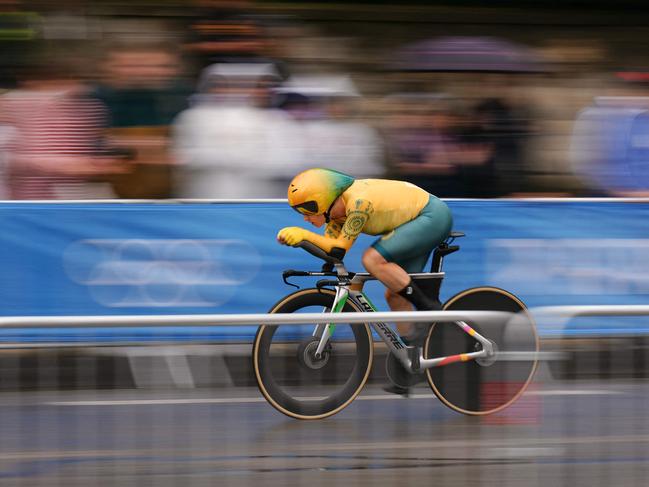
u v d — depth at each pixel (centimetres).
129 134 2409
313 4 2462
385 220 1881
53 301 2383
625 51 2591
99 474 1334
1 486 1299
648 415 1380
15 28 2359
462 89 2514
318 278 2455
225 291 2434
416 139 2498
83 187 2398
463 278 2483
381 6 2503
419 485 1373
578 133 2539
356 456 1427
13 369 1312
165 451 1365
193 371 1379
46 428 1327
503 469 1389
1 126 2377
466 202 2489
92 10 2381
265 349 1530
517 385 1387
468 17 2553
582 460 1377
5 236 2364
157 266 2412
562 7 2577
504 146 2511
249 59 2441
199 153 2422
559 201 2511
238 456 1412
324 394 1558
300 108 2466
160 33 2409
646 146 2558
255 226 2436
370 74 2500
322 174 1905
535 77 2530
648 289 2555
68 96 2388
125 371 1346
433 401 1447
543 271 2511
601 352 1374
